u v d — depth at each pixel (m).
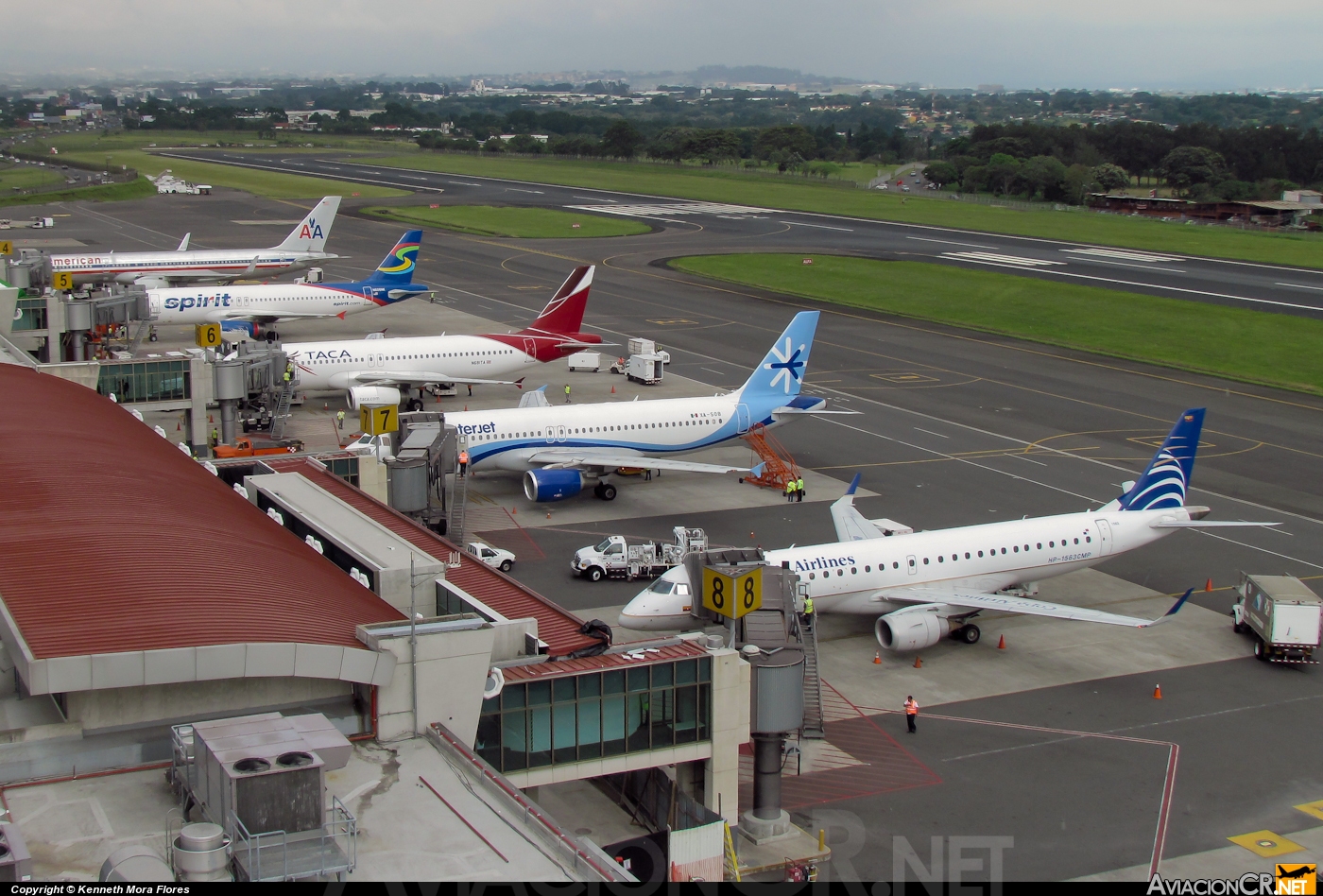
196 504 44.91
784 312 162.88
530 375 124.50
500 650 40.53
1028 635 63.09
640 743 39.06
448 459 70.25
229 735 27.95
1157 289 183.25
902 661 59.22
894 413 111.12
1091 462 96.00
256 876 24.59
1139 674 58.25
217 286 146.12
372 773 31.09
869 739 50.78
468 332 143.62
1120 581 71.44
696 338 143.38
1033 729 52.06
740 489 87.94
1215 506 85.81
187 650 29.33
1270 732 52.16
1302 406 117.12
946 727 52.06
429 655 33.09
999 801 45.78
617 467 82.00
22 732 30.06
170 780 29.83
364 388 99.12
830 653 59.94
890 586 61.34
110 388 81.56
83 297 128.50
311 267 179.88
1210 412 113.62
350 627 34.50
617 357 131.88
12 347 82.56
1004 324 157.88
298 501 53.47
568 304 119.06
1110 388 123.25
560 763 38.00
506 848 27.80
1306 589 60.62
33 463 46.09
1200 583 71.25
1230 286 187.50
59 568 34.66
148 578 34.50
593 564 68.19
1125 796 46.31
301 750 27.19
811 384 121.94
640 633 59.25
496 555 69.38
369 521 50.47
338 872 26.00
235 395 85.06
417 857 27.22
